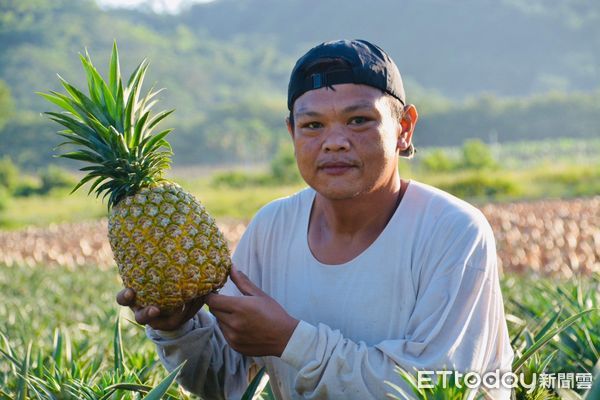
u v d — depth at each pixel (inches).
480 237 115.4
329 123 113.3
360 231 120.2
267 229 129.6
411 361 109.7
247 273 132.0
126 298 112.0
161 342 123.9
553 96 5137.8
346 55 113.0
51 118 119.2
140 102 124.2
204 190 2143.2
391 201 120.6
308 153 115.0
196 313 124.6
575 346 166.6
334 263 120.9
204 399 135.7
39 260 679.7
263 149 4677.7
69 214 1753.2
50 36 6993.1
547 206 1000.9
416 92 7406.5
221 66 7677.2
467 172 1812.3
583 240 556.1
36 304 366.6
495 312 116.4
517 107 5054.1
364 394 110.2
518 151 3361.2
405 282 115.9
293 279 124.0
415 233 116.8
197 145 4788.4
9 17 7022.6
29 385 127.5
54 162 4284.0
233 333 114.0
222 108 5526.6
